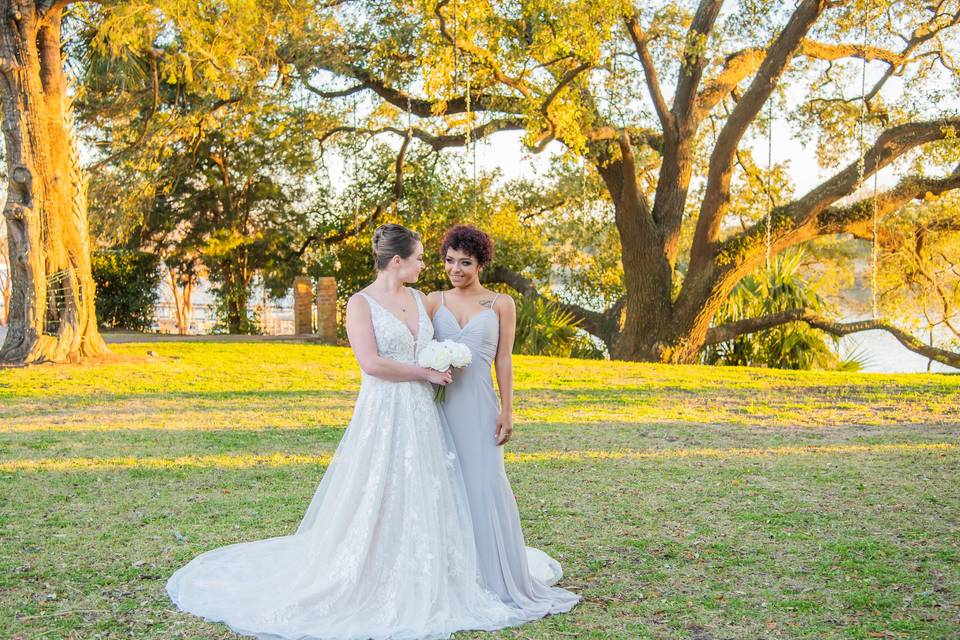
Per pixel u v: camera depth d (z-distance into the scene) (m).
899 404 10.27
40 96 12.20
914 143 17.09
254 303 27.69
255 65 15.79
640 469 6.69
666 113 18.03
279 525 5.07
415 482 3.87
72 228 12.66
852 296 24.97
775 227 18.03
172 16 13.22
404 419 3.95
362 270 25.70
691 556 4.56
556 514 5.40
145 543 4.69
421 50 15.95
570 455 7.21
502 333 4.16
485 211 23.70
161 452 7.13
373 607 3.73
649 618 3.72
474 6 14.74
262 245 25.41
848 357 19.88
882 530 5.02
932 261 21.05
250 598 3.85
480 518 3.96
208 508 5.43
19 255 12.24
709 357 20.06
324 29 16.41
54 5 12.20
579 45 14.73
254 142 23.77
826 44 17.86
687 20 17.55
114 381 11.23
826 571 4.31
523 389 11.45
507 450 7.43
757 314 19.73
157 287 26.67
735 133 16.89
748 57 19.20
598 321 21.62
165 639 3.46
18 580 4.08
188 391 10.75
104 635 3.47
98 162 20.39
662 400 10.56
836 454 7.29
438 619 3.64
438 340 4.16
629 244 18.97
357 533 3.80
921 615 3.72
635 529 5.07
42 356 12.32
